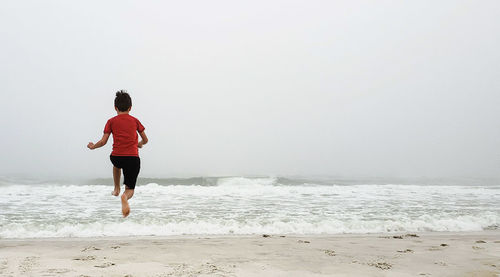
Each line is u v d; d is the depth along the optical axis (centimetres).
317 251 509
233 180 1842
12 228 724
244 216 888
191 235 705
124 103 427
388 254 492
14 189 1441
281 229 762
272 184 1814
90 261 431
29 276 358
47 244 566
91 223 776
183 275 365
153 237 673
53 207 1004
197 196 1287
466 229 796
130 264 415
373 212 962
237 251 504
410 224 809
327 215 912
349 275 376
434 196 1337
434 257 473
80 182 1723
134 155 418
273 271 388
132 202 1122
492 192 1484
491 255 489
